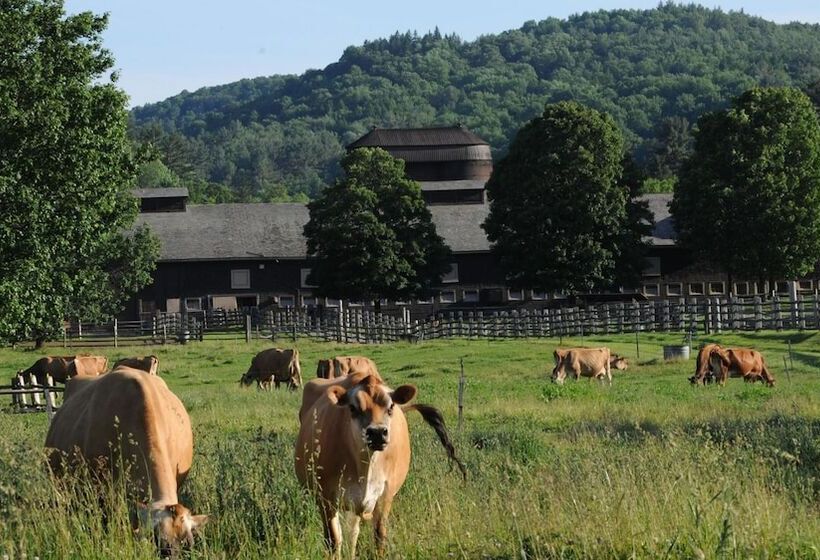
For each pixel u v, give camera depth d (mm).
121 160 30516
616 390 30047
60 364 36406
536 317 55000
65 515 9422
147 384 10562
